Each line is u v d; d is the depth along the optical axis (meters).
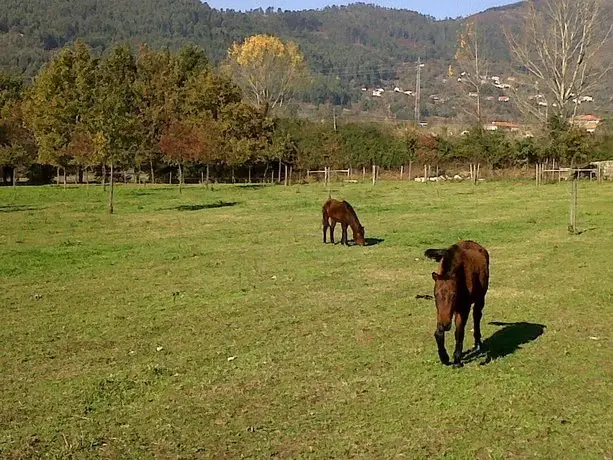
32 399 9.17
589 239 23.64
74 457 7.44
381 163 66.56
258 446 7.66
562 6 59.47
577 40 60.91
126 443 7.79
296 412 8.61
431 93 170.38
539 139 59.94
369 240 24.17
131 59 72.50
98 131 37.00
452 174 63.09
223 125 62.78
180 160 51.06
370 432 7.96
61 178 68.94
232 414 8.58
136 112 65.38
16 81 76.50
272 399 9.07
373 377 9.86
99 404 8.97
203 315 13.73
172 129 52.53
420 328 12.56
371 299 15.02
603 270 18.02
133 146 37.47
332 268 18.83
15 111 64.38
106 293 15.93
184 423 8.33
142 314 13.87
